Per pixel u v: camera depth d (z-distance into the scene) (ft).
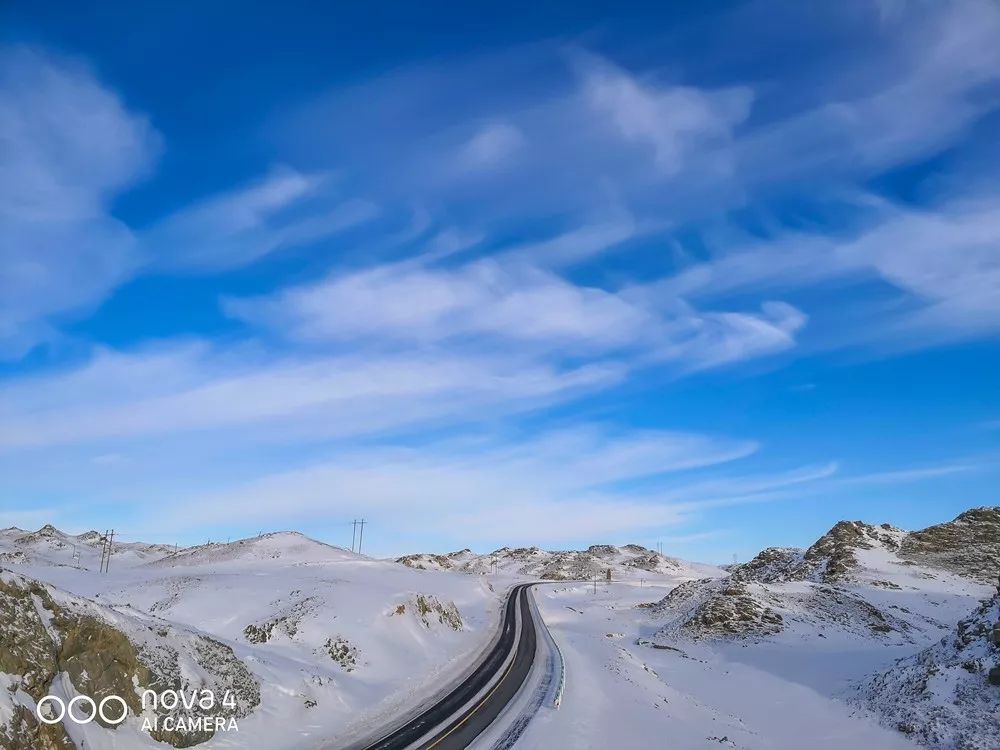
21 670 49.06
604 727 84.69
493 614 243.19
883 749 86.69
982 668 96.99
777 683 137.90
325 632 116.37
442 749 68.39
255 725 68.49
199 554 404.77
